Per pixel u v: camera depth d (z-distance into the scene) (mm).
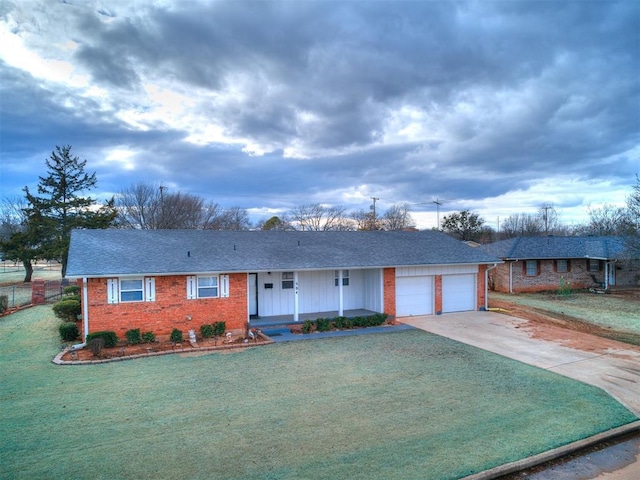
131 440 7613
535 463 7172
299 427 8172
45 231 33562
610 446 7969
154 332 15266
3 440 7605
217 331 15930
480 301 21750
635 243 28281
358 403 9438
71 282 32344
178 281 15570
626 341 15766
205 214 50625
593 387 10609
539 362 12766
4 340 15320
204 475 6457
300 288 19625
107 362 12609
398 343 15133
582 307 23797
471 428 8211
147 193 46594
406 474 6551
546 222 71125
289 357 13273
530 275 31359
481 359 13055
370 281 20297
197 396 9844
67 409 9047
